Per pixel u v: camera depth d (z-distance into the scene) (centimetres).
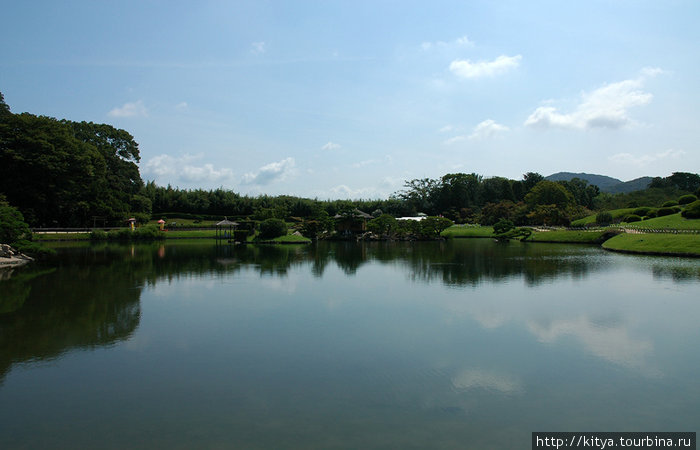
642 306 1975
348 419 928
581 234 6744
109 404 1003
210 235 7450
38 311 1902
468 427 894
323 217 8050
